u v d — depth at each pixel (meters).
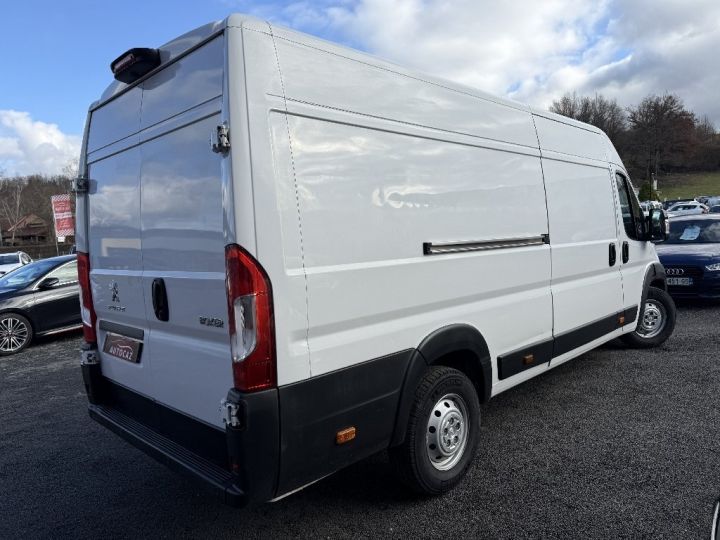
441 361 3.52
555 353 4.27
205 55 2.50
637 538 2.73
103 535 3.04
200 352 2.63
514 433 4.07
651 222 5.66
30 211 58.38
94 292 3.61
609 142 5.36
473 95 3.50
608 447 3.76
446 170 3.21
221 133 2.25
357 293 2.64
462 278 3.30
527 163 3.96
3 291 8.39
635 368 5.52
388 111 2.87
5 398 5.84
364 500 3.24
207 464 2.60
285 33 2.45
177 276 2.74
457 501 3.16
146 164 2.98
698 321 7.60
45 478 3.80
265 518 3.11
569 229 4.44
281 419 2.33
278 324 2.30
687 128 83.94
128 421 3.25
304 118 2.46
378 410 2.76
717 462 3.47
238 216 2.23
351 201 2.63
